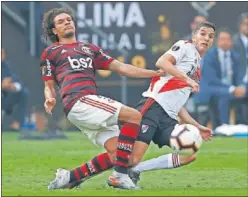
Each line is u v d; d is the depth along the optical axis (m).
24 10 52.84
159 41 54.09
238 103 52.84
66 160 37.50
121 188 26.11
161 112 27.27
